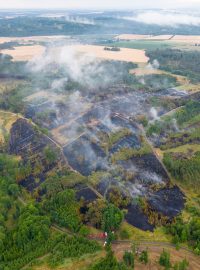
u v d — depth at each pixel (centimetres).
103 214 16975
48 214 17325
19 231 15888
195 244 15775
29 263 14888
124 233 16438
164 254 14912
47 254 15325
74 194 18338
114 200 18350
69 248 15375
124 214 17588
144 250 15538
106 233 16400
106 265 14425
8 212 17962
